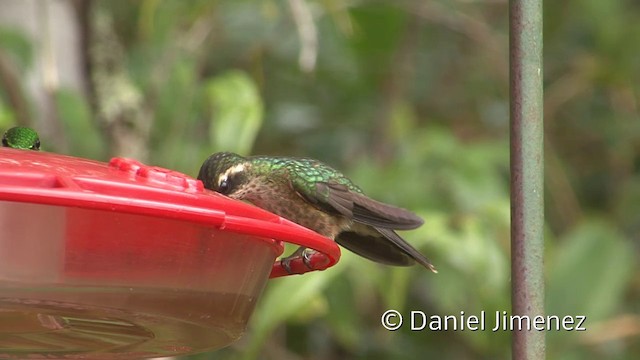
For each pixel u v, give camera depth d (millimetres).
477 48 13664
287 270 5523
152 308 4316
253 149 12672
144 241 4242
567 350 10086
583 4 12641
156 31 10508
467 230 9383
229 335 4793
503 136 13359
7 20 9289
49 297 4105
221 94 9141
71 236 4113
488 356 11922
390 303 9477
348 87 12531
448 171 10195
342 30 11773
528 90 4602
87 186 4121
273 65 12719
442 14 12648
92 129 9180
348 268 9703
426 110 13477
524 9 4609
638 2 14000
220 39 12133
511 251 4621
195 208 4246
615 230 11242
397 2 12000
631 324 10312
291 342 12031
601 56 12680
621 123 13312
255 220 4449
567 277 9891
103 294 4184
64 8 9695
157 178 4473
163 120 9891
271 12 11391
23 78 9258
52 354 5148
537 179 4586
